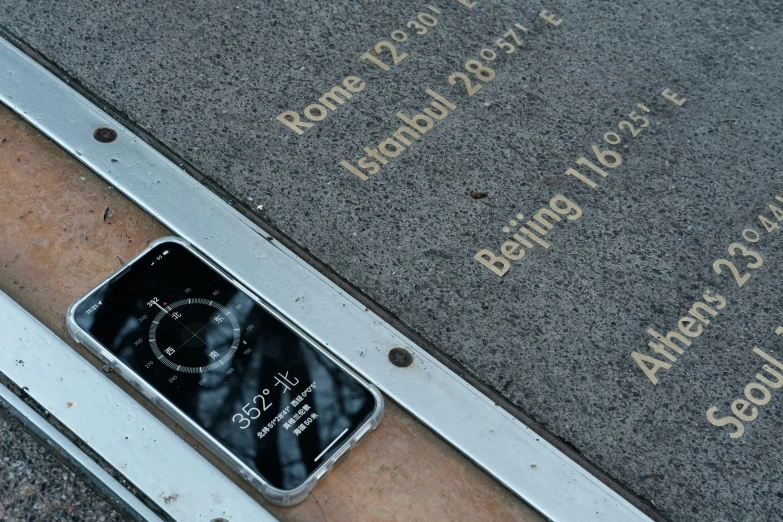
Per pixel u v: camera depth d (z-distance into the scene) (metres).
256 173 0.88
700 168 0.91
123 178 0.86
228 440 0.77
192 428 0.77
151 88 0.91
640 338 0.84
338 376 0.79
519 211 0.88
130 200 0.86
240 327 0.80
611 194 0.90
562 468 0.79
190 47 0.94
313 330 0.82
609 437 0.80
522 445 0.79
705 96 0.95
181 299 0.81
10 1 0.94
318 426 0.78
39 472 0.76
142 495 0.76
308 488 0.76
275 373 0.79
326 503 0.77
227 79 0.92
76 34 0.93
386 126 0.91
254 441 0.77
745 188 0.91
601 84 0.95
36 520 0.75
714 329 0.84
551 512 0.77
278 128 0.90
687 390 0.82
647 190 0.90
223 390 0.78
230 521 0.75
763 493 0.79
